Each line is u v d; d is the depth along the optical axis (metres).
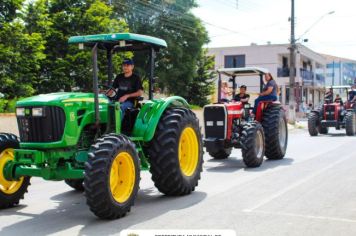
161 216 6.54
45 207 7.27
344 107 22.06
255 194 8.02
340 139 19.17
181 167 7.88
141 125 7.46
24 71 16.98
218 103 11.76
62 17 20.11
